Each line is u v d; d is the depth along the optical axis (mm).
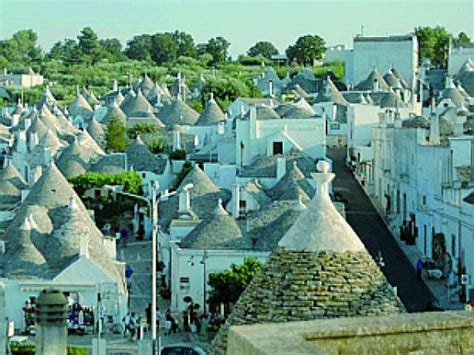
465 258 84125
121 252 103812
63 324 27781
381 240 103812
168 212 102250
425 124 114625
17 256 82062
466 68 197875
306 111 126438
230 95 194125
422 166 100625
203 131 148500
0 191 111312
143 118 160250
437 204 93312
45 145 133500
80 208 90500
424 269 90500
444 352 16766
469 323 16812
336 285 23250
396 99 159125
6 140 151875
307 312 22953
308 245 23625
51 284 79625
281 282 23422
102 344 62938
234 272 78750
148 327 77062
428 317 16953
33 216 87500
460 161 93312
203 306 82812
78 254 82062
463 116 120250
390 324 16375
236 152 126062
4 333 39531
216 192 102062
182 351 64312
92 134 152000
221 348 23156
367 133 137375
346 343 15969
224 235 85000
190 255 83625
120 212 113938
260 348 13758
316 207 24062
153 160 128625
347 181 128750
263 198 100000
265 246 84375
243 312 23500
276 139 122625
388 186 115438
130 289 89250
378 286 23500
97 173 121000
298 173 103438
